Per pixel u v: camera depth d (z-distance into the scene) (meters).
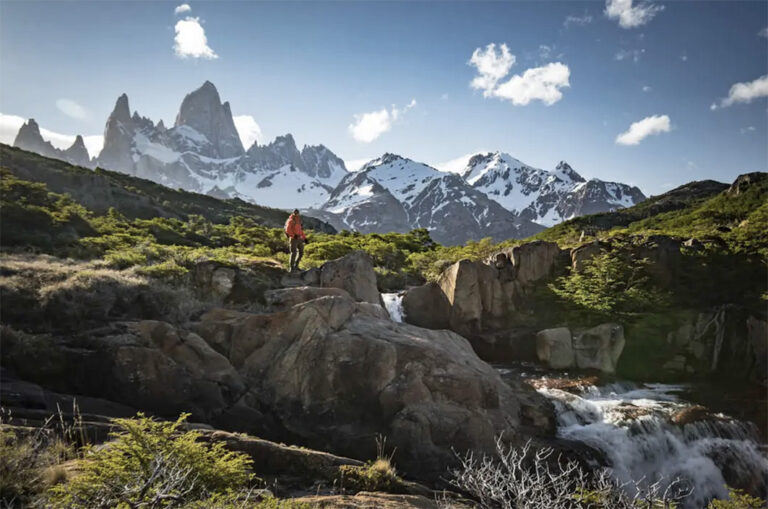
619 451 15.79
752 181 69.94
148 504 4.71
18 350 13.58
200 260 21.58
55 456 7.53
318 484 9.71
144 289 17.89
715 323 23.41
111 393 13.72
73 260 23.89
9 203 40.41
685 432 16.88
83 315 16.23
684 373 22.70
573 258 27.28
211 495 6.06
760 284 24.69
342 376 15.27
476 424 14.53
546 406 17.27
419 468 13.52
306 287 20.38
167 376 14.21
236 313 17.50
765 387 20.86
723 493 15.82
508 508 5.68
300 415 14.86
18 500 5.78
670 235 29.73
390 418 14.54
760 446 17.14
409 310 26.02
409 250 51.53
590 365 22.52
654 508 6.22
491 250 37.53
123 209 86.19
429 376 15.29
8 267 18.44
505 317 25.72
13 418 9.53
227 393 14.83
